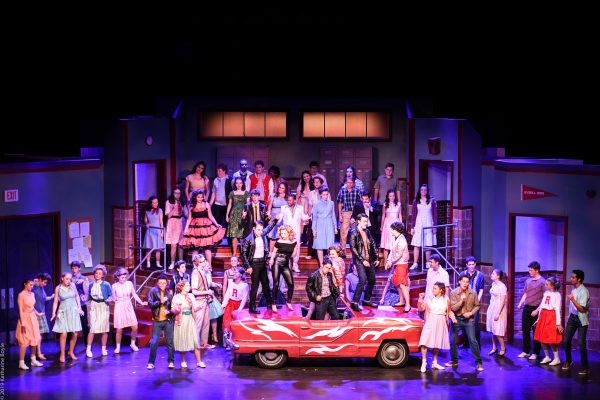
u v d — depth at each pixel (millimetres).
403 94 20266
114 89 20547
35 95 20594
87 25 20391
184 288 14781
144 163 18828
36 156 19578
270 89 20219
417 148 18641
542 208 17344
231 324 14688
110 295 15820
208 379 14273
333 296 14898
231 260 15961
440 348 14812
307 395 13430
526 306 15781
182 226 18016
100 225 18719
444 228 18844
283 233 15211
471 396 13453
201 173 18484
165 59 20359
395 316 14961
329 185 20406
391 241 17828
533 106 20703
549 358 15414
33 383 14102
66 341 16922
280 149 20344
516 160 18625
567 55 20297
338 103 20234
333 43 20203
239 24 20156
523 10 20219
